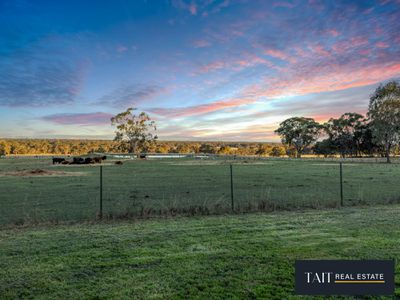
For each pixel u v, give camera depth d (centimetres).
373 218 725
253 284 372
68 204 1104
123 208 1002
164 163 4881
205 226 664
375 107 4962
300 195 1305
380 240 538
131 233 609
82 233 613
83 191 1520
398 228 625
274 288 362
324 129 8469
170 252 490
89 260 457
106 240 559
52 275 405
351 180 2008
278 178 2211
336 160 5716
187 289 361
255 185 1742
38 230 647
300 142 9219
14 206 1073
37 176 2541
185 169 3397
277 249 498
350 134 7725
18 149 11719
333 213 802
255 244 526
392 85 4781
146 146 9638
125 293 354
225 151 11500
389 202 1003
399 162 4938
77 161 4772
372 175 2419
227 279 387
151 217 775
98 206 1052
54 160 4894
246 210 862
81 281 386
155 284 375
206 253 482
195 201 1150
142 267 429
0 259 464
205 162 5172
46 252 495
